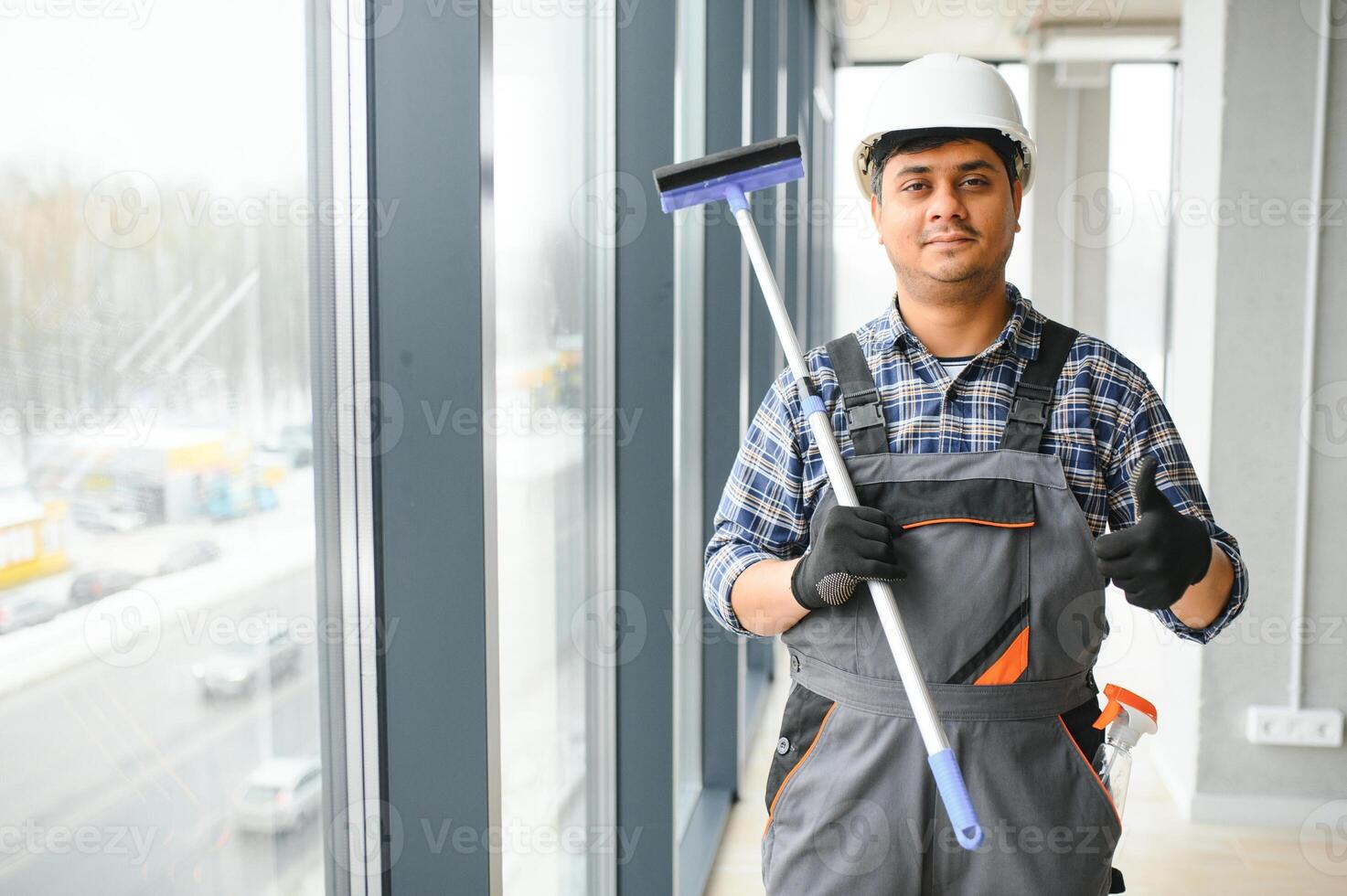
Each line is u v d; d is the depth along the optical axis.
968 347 1.36
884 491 1.31
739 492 1.44
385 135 1.05
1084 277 7.09
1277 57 2.85
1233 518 2.98
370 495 1.08
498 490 1.52
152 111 0.77
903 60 7.32
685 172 1.41
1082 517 1.28
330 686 1.06
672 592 2.13
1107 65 6.73
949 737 1.26
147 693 0.79
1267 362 2.92
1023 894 1.26
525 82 1.59
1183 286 3.26
